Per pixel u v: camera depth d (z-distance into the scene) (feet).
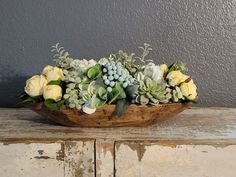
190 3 4.77
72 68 3.78
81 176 3.42
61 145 3.39
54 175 3.43
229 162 3.36
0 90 4.90
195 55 4.83
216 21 4.79
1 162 3.43
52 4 4.81
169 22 4.80
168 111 3.69
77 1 4.80
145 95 3.53
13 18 4.84
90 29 4.83
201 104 4.86
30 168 3.43
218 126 3.87
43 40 4.85
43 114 3.79
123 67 3.73
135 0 4.78
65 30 4.84
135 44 4.83
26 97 3.78
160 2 4.78
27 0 4.81
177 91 3.62
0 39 4.85
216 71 4.84
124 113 3.55
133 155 3.36
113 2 4.79
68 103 3.52
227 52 4.82
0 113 4.54
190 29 4.80
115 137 3.46
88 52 4.85
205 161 3.36
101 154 3.37
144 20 4.80
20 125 3.93
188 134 3.56
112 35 4.83
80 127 3.81
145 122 3.75
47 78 3.67
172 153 3.36
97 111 3.53
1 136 3.50
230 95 4.86
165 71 3.84
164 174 3.38
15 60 4.88
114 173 3.39
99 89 3.47
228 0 4.76
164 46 4.83
